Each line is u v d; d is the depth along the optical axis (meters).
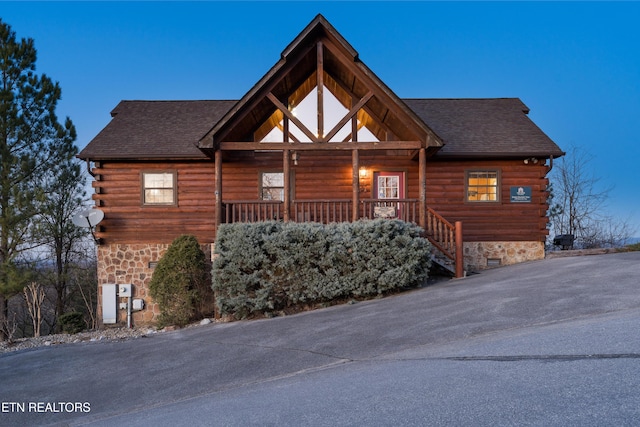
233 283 9.24
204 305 11.23
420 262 9.85
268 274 9.33
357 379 4.40
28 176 13.64
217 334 7.91
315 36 10.84
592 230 21.25
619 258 10.19
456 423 3.05
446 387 3.79
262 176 13.05
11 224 12.55
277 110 12.73
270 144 10.83
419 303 7.93
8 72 13.68
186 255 11.02
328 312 8.52
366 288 9.35
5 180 12.91
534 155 12.61
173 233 12.80
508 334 5.38
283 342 6.64
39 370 6.62
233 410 3.89
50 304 18.45
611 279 7.61
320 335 6.72
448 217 13.02
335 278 9.30
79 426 4.26
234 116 10.73
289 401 3.95
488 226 13.01
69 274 16.52
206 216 12.85
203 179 12.93
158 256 12.72
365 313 7.82
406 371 4.44
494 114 14.83
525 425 2.93
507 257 12.95
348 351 5.73
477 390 3.64
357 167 10.88
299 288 9.29
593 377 3.67
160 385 5.36
